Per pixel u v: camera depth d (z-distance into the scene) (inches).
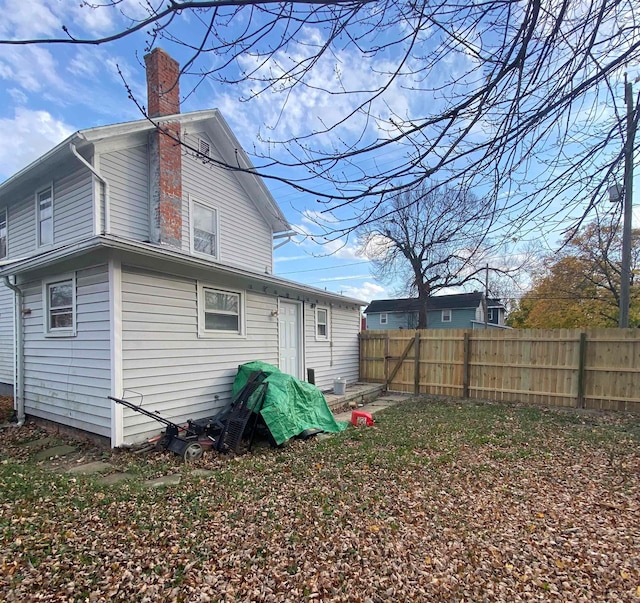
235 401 238.5
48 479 163.9
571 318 754.8
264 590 95.1
